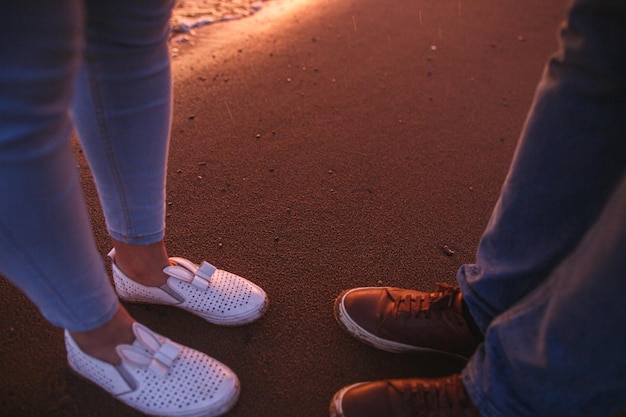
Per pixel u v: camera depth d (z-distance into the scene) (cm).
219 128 176
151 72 79
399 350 107
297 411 98
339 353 109
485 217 148
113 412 94
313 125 181
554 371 70
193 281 106
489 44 248
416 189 157
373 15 269
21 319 109
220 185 152
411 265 131
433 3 288
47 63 52
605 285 62
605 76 67
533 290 81
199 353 96
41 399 95
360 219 144
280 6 274
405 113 192
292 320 115
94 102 78
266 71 212
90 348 84
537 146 78
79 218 67
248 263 128
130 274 105
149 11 73
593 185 75
